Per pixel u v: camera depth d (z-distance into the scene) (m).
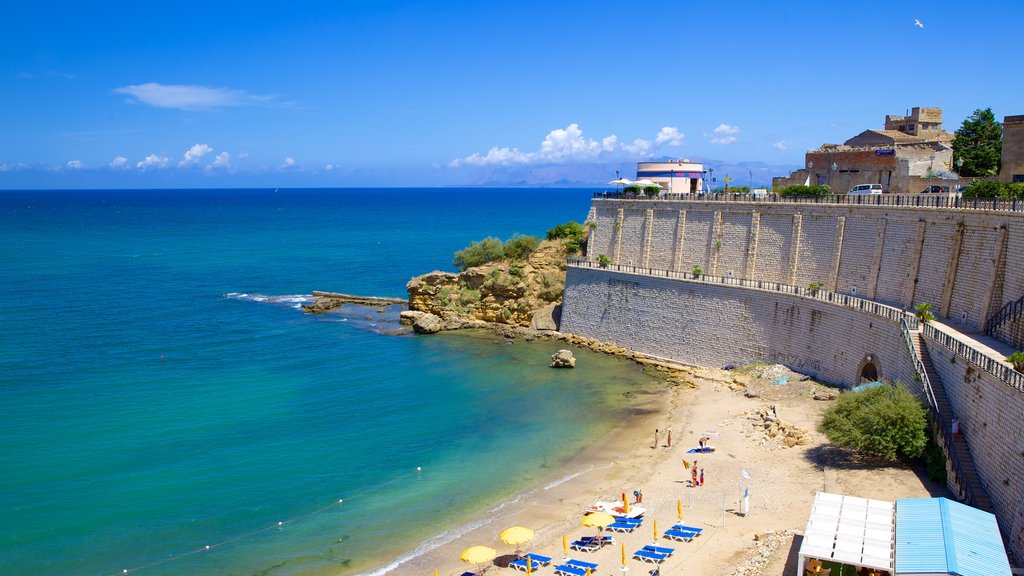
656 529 46.47
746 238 88.69
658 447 63.06
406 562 46.25
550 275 111.06
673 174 116.44
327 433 68.19
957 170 96.56
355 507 53.69
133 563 46.28
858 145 115.44
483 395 79.31
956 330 60.72
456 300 113.69
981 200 66.62
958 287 64.62
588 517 47.06
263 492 56.03
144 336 106.56
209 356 95.50
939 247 67.25
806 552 38.03
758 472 55.66
